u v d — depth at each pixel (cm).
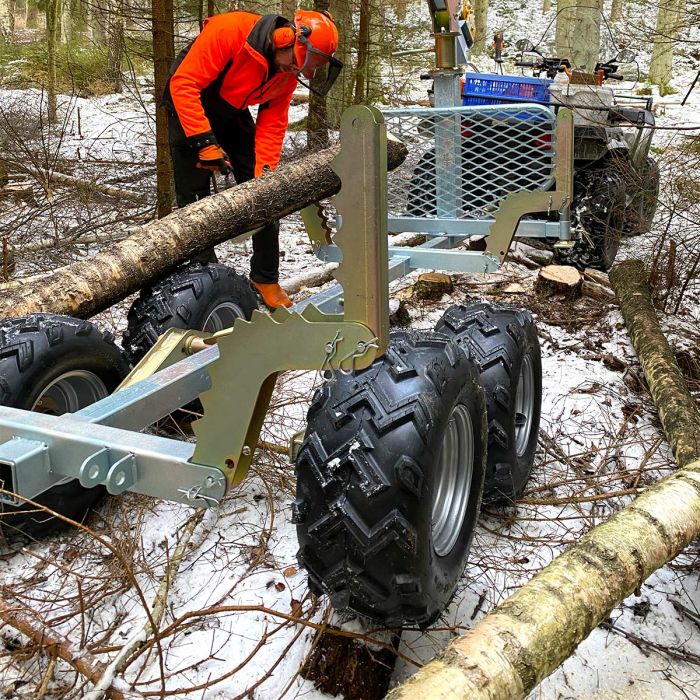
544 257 607
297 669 185
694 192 513
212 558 227
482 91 605
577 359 414
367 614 168
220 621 200
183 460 161
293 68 346
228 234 322
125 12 623
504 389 245
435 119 391
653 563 180
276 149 383
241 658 188
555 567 169
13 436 175
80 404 244
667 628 209
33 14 2708
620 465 299
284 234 665
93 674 167
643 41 543
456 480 203
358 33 936
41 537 230
